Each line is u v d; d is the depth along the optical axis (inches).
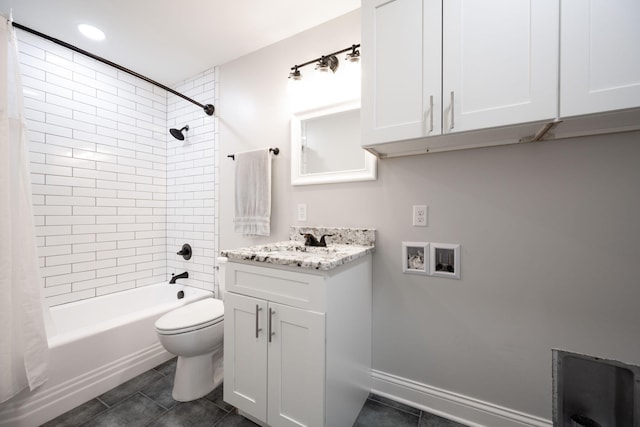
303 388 43.7
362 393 56.6
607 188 43.2
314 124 69.6
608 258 43.3
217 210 89.7
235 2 61.7
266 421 47.9
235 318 51.9
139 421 53.5
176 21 68.0
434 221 55.5
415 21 43.8
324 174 67.6
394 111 45.5
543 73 36.0
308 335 43.1
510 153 49.3
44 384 53.6
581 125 40.0
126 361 66.6
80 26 69.6
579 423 34.9
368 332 59.8
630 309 42.2
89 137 82.8
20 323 51.3
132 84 93.3
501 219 50.1
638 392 33.1
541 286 47.4
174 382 61.7
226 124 87.0
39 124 73.0
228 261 53.4
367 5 47.6
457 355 54.1
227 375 53.1
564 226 45.8
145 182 97.2
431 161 55.8
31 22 67.8
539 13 36.3
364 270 57.1
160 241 101.7
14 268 51.7
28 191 54.5
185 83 97.7
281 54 75.3
